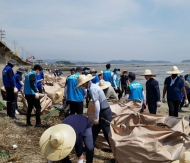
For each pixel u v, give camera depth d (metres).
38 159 5.44
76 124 4.30
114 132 5.02
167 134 4.52
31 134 7.08
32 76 7.70
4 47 15.38
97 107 5.24
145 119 5.71
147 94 7.75
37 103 7.90
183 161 3.28
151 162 4.27
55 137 3.67
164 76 48.16
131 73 7.59
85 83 5.32
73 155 5.64
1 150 5.75
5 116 8.69
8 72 8.39
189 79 13.37
